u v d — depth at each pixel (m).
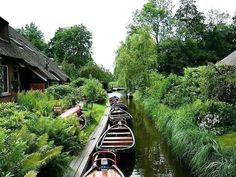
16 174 5.70
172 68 40.97
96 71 52.53
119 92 62.03
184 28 45.62
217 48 45.94
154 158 11.70
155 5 45.59
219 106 11.86
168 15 45.34
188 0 46.44
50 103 14.52
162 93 20.61
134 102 36.75
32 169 5.91
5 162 5.68
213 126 11.38
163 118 15.14
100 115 21.41
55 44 63.91
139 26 44.62
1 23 17.66
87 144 12.01
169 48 41.91
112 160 9.14
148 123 20.08
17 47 19.91
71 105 19.25
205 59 42.66
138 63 32.19
